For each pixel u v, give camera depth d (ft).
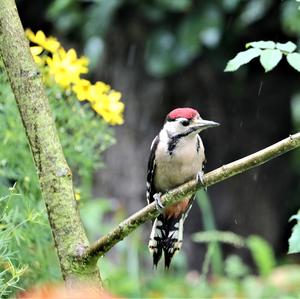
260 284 38.09
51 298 12.06
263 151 17.44
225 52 46.42
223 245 52.16
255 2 43.32
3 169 25.99
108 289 23.85
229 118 50.67
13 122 26.22
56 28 46.50
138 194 47.65
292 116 51.34
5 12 18.01
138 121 47.57
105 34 45.68
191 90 48.78
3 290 19.21
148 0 43.93
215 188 52.44
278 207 53.52
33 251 24.66
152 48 44.34
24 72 17.88
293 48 19.67
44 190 17.81
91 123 27.66
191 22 43.65
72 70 26.68
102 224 44.19
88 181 29.17
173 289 37.83
